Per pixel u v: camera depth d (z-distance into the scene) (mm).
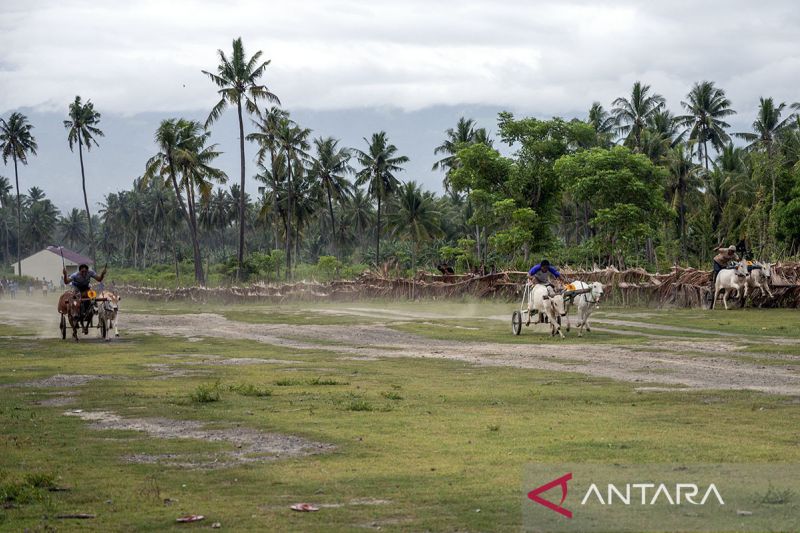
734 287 35500
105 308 29172
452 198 129875
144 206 166500
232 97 81812
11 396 15242
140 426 11883
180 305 65875
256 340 28594
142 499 7852
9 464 9438
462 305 47375
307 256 144000
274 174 94875
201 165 87625
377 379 17297
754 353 20516
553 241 69125
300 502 7684
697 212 87062
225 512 7375
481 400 13945
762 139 89375
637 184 60312
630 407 12859
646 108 94875
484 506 7359
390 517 7129
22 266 147375
